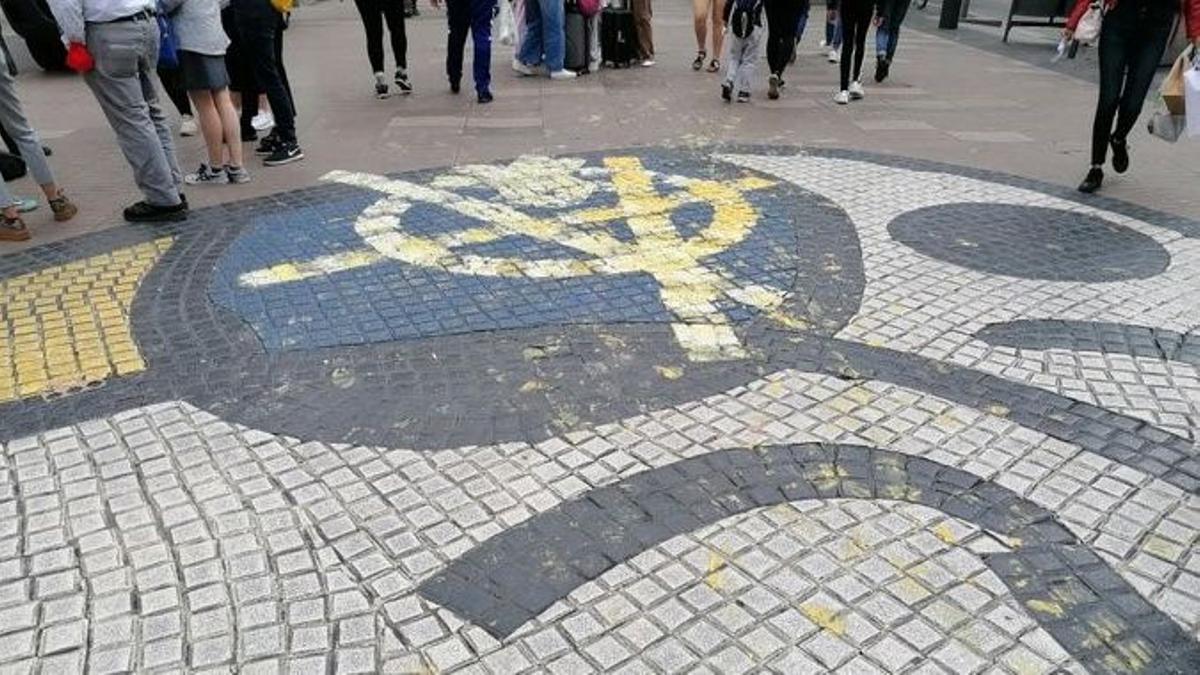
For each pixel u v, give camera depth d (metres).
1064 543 2.74
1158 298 4.48
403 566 2.65
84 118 8.47
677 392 3.58
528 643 2.38
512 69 11.15
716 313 4.26
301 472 3.10
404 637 2.40
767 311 4.29
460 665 2.31
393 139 7.61
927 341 4.01
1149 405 3.50
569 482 3.03
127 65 5.15
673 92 9.73
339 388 3.62
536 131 7.91
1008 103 9.30
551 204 5.85
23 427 3.39
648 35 11.34
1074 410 3.46
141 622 2.46
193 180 6.45
